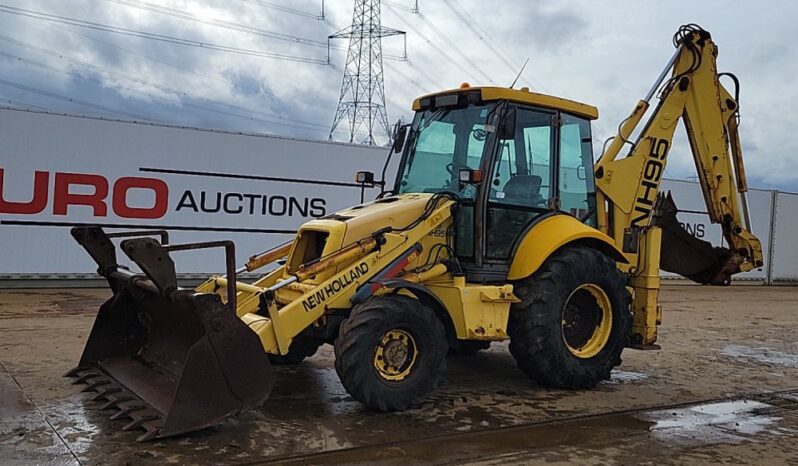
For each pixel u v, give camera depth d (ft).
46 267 41.09
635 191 23.35
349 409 17.98
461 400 19.35
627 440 16.46
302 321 17.08
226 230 45.52
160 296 16.55
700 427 17.81
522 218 20.61
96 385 18.06
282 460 14.21
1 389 18.53
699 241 24.81
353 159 49.42
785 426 18.19
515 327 20.02
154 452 14.34
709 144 24.36
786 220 70.38
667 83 24.31
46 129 40.63
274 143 46.68
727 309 45.88
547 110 21.22
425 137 21.86
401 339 17.63
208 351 14.79
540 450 15.48
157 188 43.50
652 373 24.16
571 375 20.29
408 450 15.08
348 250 17.99
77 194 41.57
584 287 20.83
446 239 19.90
